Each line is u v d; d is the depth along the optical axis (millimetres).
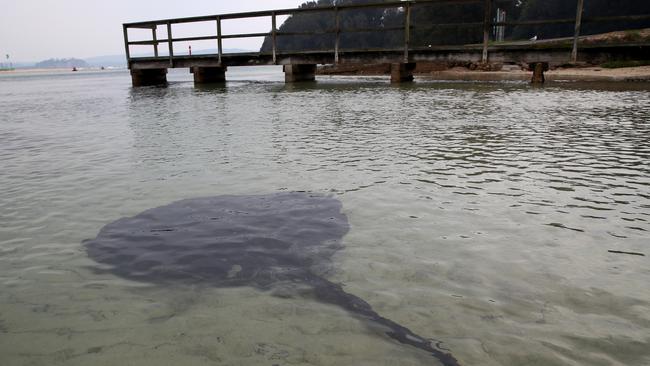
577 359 2182
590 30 53094
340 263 3209
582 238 3570
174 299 2785
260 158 6438
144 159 6578
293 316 2568
